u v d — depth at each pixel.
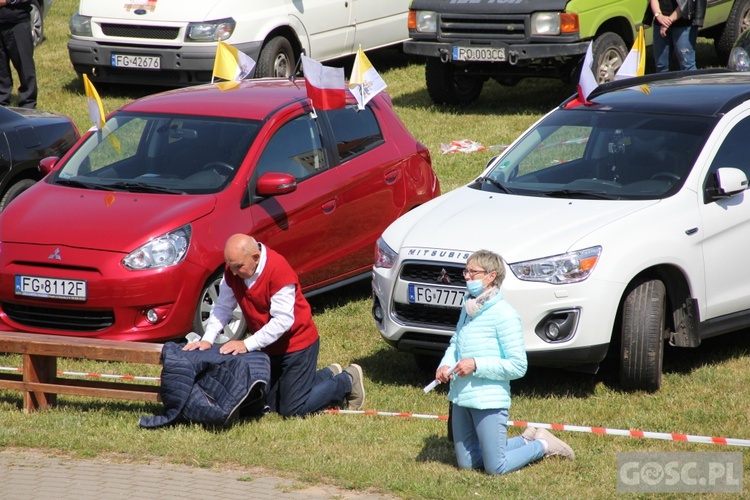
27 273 30.58
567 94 64.88
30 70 57.97
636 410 27.09
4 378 28.16
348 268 36.41
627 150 30.61
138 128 35.25
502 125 58.62
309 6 62.12
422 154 39.66
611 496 21.58
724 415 26.39
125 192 32.81
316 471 22.86
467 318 22.12
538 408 27.39
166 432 25.25
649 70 67.94
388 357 32.56
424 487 21.81
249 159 33.25
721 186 28.70
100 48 59.19
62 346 26.27
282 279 25.72
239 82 39.25
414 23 59.19
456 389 22.30
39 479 22.55
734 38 63.94
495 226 28.53
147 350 25.77
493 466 22.48
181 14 57.94
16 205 32.75
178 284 30.44
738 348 32.12
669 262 27.91
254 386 25.56
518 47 56.00
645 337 27.52
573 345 26.88
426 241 28.66
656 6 54.78
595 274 26.94
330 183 35.44
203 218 31.47
